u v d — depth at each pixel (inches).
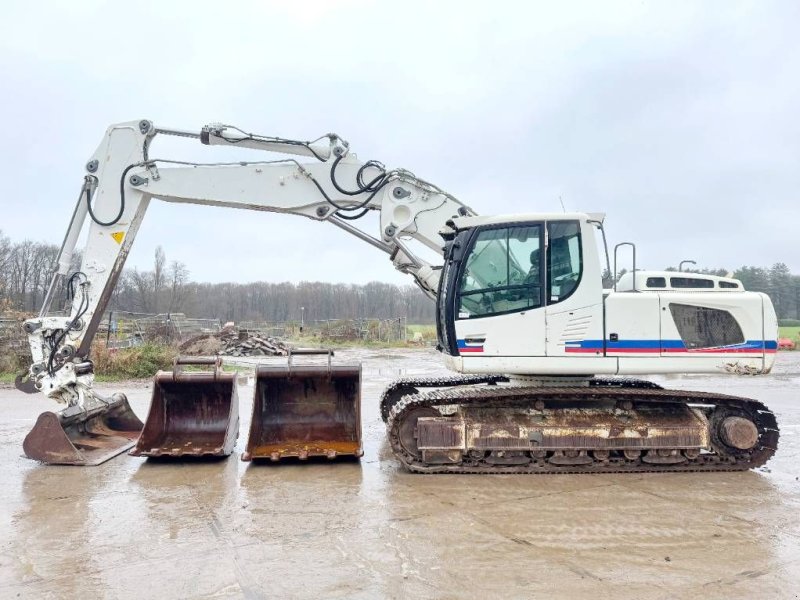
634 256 283.6
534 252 267.6
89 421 316.8
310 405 302.7
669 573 159.2
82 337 302.0
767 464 285.6
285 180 312.3
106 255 307.6
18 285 1905.8
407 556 171.0
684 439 265.9
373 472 266.8
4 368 665.0
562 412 270.5
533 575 157.9
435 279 310.7
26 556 172.7
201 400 302.7
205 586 152.3
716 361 268.1
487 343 265.4
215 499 226.7
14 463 283.1
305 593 148.1
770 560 168.4
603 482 251.6
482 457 265.9
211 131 306.7
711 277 288.5
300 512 211.0
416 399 268.2
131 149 308.8
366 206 313.6
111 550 177.0
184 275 2320.4
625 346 265.3
